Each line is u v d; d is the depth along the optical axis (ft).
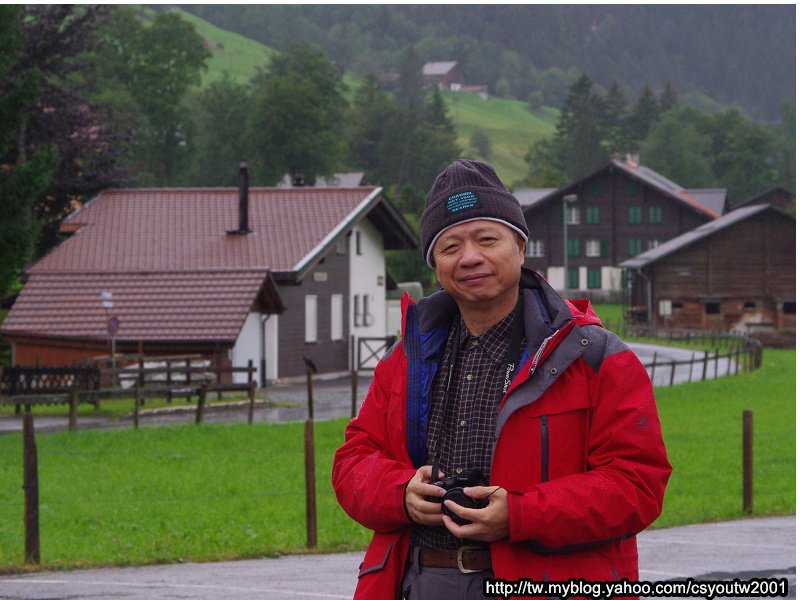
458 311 14.44
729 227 296.51
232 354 142.20
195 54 352.28
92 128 187.11
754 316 297.53
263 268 140.67
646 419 13.35
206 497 56.29
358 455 14.40
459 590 13.67
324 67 448.65
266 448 78.18
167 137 353.31
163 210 167.84
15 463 70.85
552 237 382.42
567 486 13.06
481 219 13.96
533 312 13.71
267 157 395.96
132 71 349.20
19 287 151.53
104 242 161.17
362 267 173.88
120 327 135.95
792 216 295.07
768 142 611.06
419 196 332.80
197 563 39.81
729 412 107.04
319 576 36.29
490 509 13.01
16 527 47.32
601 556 13.43
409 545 14.06
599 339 13.53
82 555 40.45
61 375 107.34
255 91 464.65
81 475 64.64
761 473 66.33
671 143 597.93
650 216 378.12
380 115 583.17
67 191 183.01
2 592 34.06
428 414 14.06
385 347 176.04
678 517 50.37
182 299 137.59
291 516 49.78
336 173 436.76
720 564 37.60
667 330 270.05
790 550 40.81
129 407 108.47
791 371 168.25
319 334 162.30
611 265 379.76
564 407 13.38
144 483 61.41
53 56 178.09
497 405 13.70
